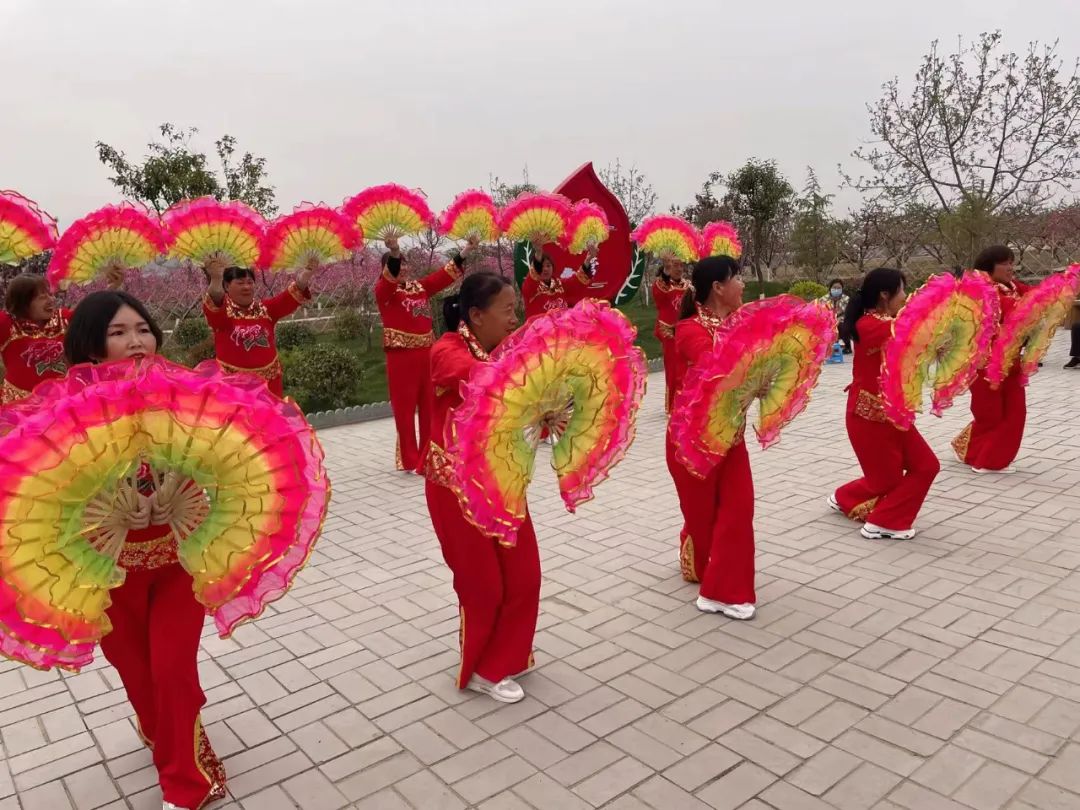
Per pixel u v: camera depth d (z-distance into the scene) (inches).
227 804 111.4
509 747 122.5
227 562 96.0
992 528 203.8
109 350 103.0
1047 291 223.9
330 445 350.0
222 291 239.0
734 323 140.4
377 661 152.4
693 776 113.3
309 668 150.5
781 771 113.3
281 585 99.4
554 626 163.0
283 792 113.9
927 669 138.8
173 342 443.8
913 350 177.8
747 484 163.0
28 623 85.2
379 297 281.6
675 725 126.1
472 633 134.4
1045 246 767.7
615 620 164.6
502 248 576.4
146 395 85.6
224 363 243.9
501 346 113.5
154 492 95.9
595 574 189.3
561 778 114.3
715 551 163.5
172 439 87.9
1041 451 271.0
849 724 123.9
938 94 673.0
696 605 169.3
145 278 432.5
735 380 142.9
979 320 188.5
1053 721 121.5
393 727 129.5
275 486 94.0
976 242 655.8
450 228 288.2
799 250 803.4
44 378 217.8
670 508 237.1
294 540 97.3
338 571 199.8
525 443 118.0
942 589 170.2
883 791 108.0
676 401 147.6
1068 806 103.1
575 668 145.8
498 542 131.0
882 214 794.2
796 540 203.5
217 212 223.6
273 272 250.8
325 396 410.6
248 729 130.6
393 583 190.9
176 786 107.2
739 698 132.9
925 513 217.6
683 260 334.0
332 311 528.4
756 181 756.6
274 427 93.1
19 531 82.2
